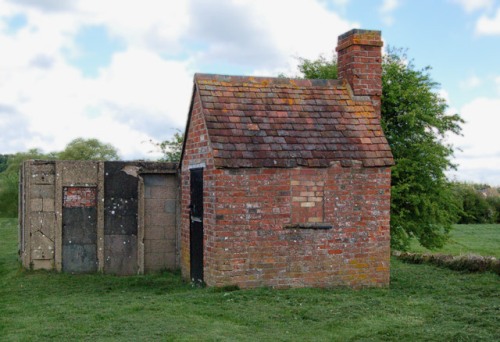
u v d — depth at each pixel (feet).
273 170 39.24
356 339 27.94
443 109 60.39
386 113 59.26
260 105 41.96
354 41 44.47
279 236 39.32
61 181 51.01
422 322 30.96
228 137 39.24
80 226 51.47
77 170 51.42
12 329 30.32
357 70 44.73
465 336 27.35
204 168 40.96
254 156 38.78
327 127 42.09
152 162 53.01
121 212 52.29
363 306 34.60
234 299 35.86
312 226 39.83
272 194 39.22
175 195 53.83
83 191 51.62
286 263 39.47
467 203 120.67
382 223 41.78
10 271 52.95
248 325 30.50
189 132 45.21
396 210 57.67
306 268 39.88
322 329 29.76
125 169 52.44
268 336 28.30
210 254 39.60
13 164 144.66
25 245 50.96
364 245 41.29
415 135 59.16
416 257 60.85
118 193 52.24
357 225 41.14
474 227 110.63
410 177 56.49
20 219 57.62
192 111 44.19
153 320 31.35
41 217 50.78
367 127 42.96
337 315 32.40
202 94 41.22
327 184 40.45
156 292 42.57
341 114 43.27
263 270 39.04
